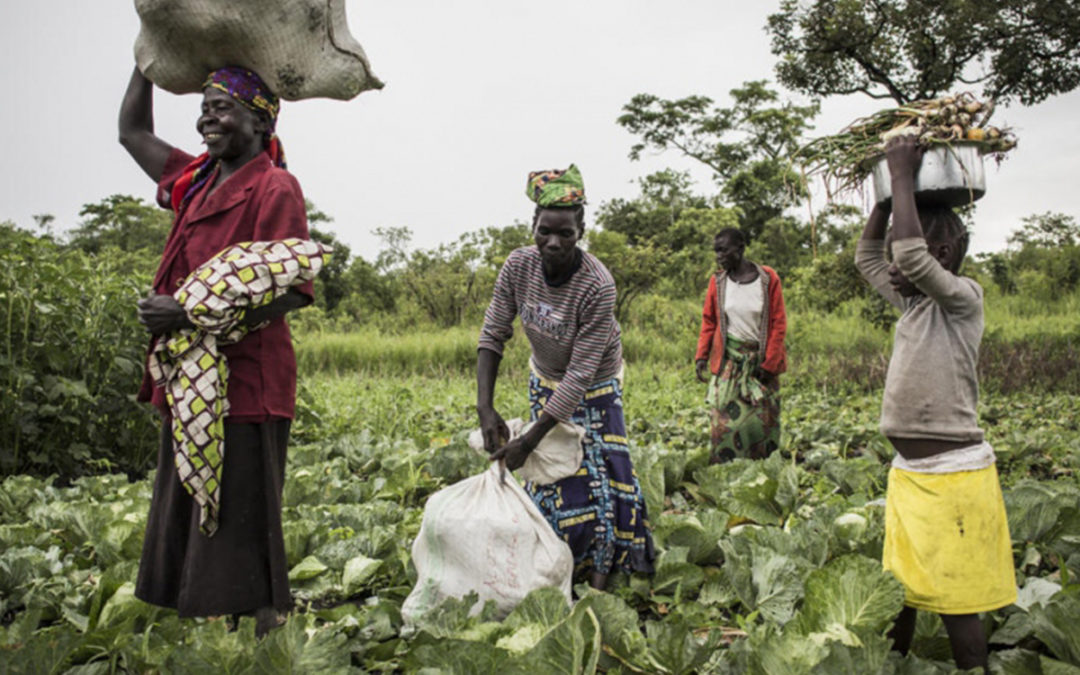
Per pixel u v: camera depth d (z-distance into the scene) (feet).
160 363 8.89
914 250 8.34
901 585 8.51
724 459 20.12
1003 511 8.61
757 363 19.90
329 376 53.78
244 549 8.98
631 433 28.40
